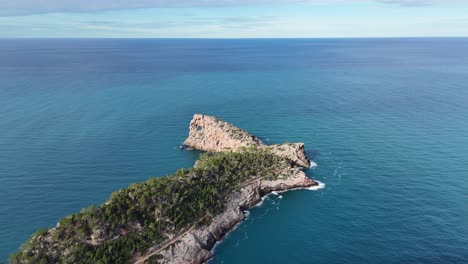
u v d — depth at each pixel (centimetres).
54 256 7944
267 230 10056
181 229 9312
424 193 11531
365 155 14725
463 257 8569
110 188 12175
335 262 8650
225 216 10300
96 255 8119
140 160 14500
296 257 8906
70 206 11012
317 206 11106
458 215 10256
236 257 9019
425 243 9125
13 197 11412
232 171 12062
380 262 8544
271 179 12181
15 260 7856
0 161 13938
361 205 11019
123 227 8762
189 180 10669
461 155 14425
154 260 8488
